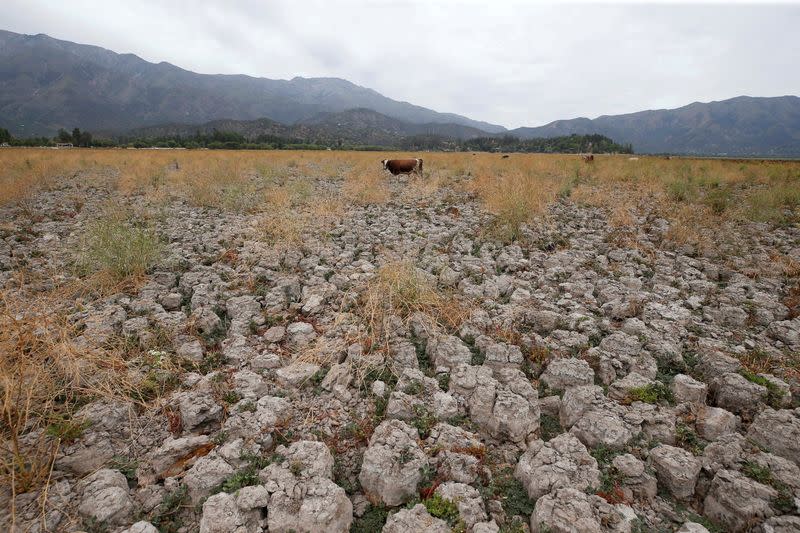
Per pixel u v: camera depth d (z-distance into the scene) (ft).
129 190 41.91
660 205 37.42
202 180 42.11
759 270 20.48
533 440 9.38
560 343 13.04
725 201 35.65
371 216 31.91
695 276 19.94
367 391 11.00
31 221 28.43
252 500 7.20
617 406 10.07
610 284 18.25
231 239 23.82
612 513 7.39
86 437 8.87
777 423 9.24
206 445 8.89
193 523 7.47
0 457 7.86
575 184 48.96
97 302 15.15
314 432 9.56
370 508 7.97
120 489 7.60
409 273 15.67
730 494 7.67
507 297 17.13
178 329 13.39
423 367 12.35
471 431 9.81
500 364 12.00
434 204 36.58
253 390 10.66
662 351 12.64
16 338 9.95
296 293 16.93
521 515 7.79
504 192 31.78
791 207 37.83
